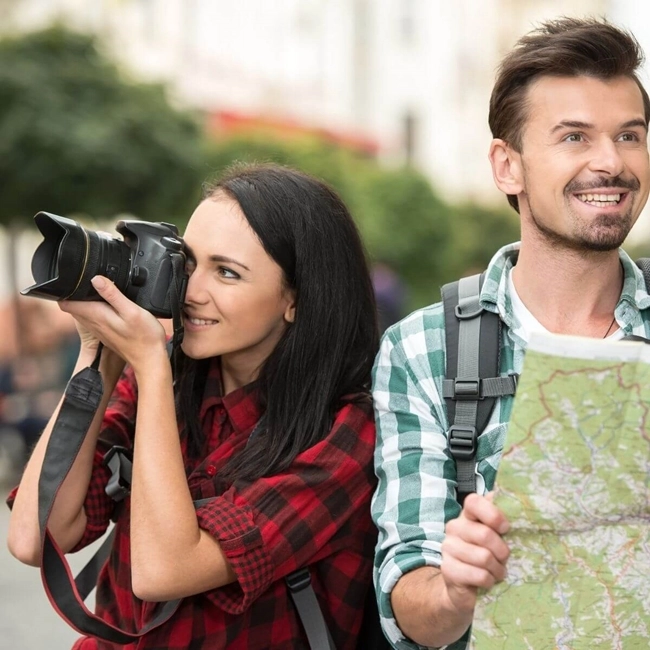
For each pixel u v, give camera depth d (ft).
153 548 11.03
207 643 11.58
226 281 11.96
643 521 9.13
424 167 174.19
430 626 9.95
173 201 59.41
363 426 12.05
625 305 11.04
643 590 9.23
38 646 26.04
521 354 11.00
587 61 10.60
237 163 13.14
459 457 10.88
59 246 11.39
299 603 11.63
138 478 11.24
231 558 11.10
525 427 8.88
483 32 183.21
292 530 11.41
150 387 11.53
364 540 12.06
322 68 148.46
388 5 166.81
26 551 12.48
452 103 177.78
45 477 11.90
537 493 9.02
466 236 144.77
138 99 58.65
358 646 12.33
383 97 166.91
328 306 12.16
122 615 12.23
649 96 11.10
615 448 8.90
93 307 11.65
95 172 56.59
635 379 8.79
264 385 12.27
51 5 87.61
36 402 51.08
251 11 129.59
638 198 10.69
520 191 11.12
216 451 12.15
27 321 62.85
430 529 10.70
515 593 9.25
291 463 11.65
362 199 109.91
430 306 11.68
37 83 56.44
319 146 103.35
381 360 11.76
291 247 12.06
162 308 11.73
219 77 123.65
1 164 56.18
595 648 9.23
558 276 10.95
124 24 103.45
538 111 10.73
